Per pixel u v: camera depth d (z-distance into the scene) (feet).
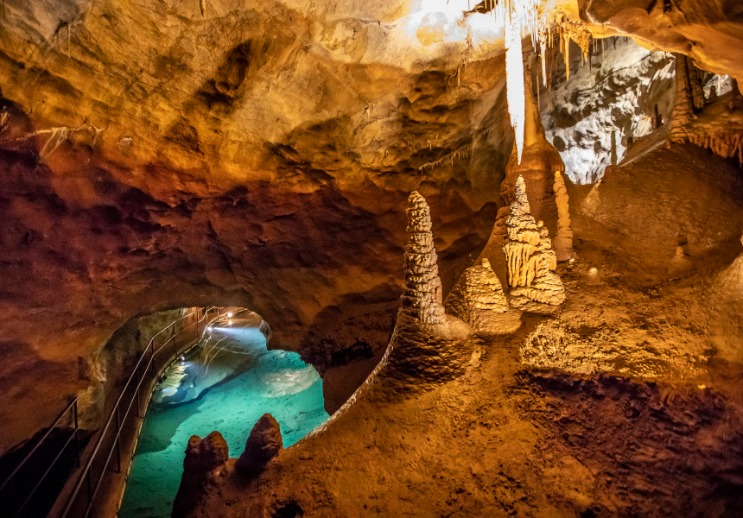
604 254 20.11
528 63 28.09
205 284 27.73
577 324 16.22
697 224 20.85
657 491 11.09
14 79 15.46
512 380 14.62
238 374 37.35
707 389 12.76
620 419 12.81
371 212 30.53
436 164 31.48
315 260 29.84
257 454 12.66
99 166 19.56
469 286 17.46
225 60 19.48
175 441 27.07
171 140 21.44
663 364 13.96
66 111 17.42
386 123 27.55
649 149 27.76
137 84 18.58
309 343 30.83
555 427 13.00
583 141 42.22
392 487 12.03
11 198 17.30
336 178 28.68
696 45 13.70
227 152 23.76
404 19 21.44
